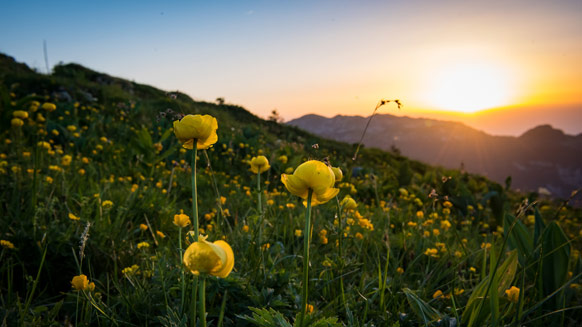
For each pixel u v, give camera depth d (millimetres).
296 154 7508
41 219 2219
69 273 2004
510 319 1741
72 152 4910
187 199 3973
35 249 1977
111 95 13547
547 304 2068
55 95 10805
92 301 1310
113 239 2209
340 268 1749
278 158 6004
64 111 7395
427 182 8172
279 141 11438
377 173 8391
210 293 1514
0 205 2336
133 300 1597
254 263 1793
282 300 1583
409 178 7855
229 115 9977
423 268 2496
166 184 4301
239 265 1917
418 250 2674
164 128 6434
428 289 2008
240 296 1628
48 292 1920
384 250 2768
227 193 4371
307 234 943
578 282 2203
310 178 902
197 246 775
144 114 10523
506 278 1669
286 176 926
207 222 3090
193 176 1028
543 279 2127
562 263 2092
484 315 1588
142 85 22266
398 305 1847
